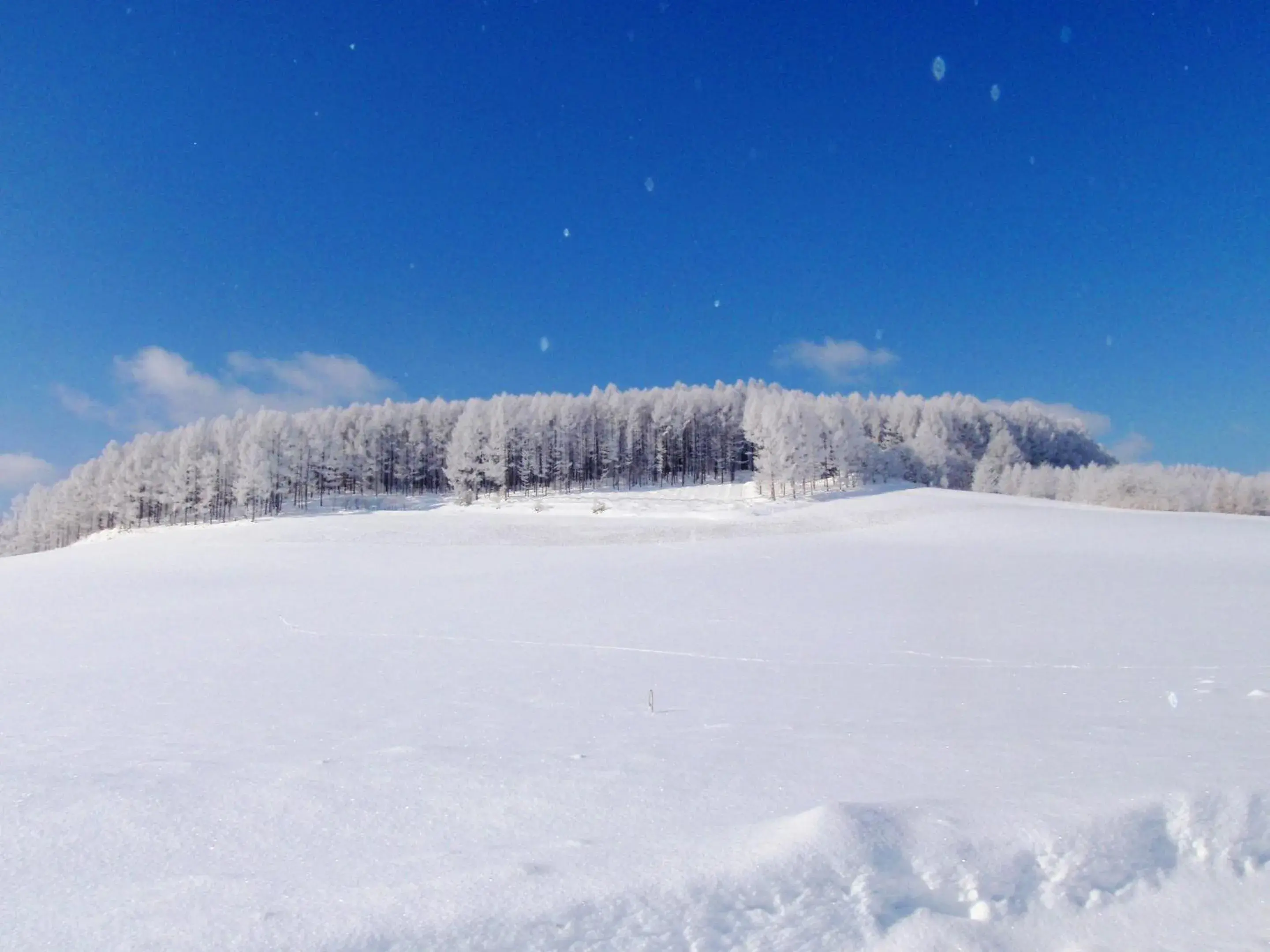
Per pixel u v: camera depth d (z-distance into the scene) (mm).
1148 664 9992
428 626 15680
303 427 77062
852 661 10898
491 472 72312
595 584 24203
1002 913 3260
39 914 3064
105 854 3670
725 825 3900
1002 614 15609
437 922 2932
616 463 81938
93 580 29312
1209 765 4637
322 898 3111
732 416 90250
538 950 2871
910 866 3432
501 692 8852
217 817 4160
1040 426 104562
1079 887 3426
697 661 11109
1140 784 4211
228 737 6605
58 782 4898
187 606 20531
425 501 72812
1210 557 27703
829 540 39625
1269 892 3473
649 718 7152
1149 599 17500
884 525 45906
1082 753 5137
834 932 3062
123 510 68062
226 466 67625
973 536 38531
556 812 4152
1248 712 6652
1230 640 11828
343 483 80125
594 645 12898
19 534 86562
